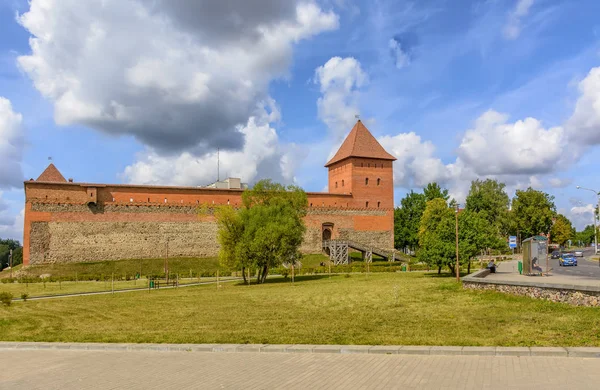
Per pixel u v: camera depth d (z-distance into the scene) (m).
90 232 69.75
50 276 61.62
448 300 23.66
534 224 102.94
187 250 75.62
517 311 18.78
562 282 22.41
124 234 71.81
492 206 107.31
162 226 74.50
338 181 97.38
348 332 15.47
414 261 77.94
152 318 21.84
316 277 55.31
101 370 11.43
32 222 66.75
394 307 22.30
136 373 11.02
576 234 183.62
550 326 15.10
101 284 54.00
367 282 40.66
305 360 11.77
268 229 50.50
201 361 12.06
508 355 11.54
